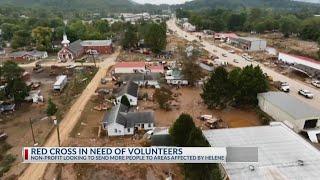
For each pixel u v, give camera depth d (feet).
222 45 430.20
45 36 436.76
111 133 162.61
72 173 132.36
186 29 634.43
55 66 314.14
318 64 273.95
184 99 215.51
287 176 112.47
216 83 188.55
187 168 121.29
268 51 376.89
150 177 128.77
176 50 388.98
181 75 250.16
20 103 210.38
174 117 185.78
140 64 287.89
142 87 242.58
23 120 184.44
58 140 155.84
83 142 156.87
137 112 174.91
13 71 228.22
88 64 325.01
